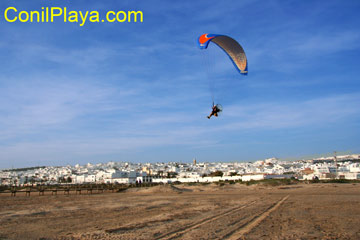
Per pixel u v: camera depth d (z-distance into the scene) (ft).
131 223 55.72
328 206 81.97
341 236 41.91
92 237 43.24
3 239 43.32
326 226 50.14
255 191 173.06
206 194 155.94
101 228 51.11
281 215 64.44
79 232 47.73
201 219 59.36
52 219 65.16
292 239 39.68
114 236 43.29
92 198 141.38
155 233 44.68
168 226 51.06
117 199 129.70
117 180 464.24
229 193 158.20
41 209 88.89
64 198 144.15
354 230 46.44
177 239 39.86
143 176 510.99
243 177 353.31
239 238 40.14
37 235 46.03
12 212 81.56
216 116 92.48
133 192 209.15
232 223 53.52
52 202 118.11
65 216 70.28
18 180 653.30
